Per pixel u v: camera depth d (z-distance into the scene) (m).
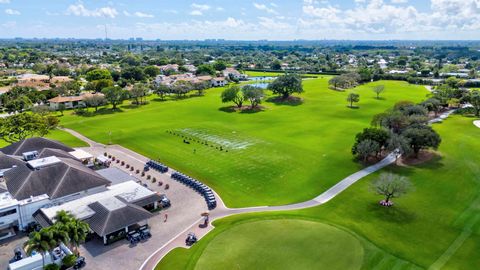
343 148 106.75
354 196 74.38
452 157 96.62
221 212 68.44
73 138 119.19
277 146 109.69
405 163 92.75
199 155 101.88
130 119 147.75
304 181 82.94
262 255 53.69
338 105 175.88
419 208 69.12
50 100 170.00
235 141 115.44
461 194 75.31
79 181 70.38
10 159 81.50
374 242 57.31
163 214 67.62
